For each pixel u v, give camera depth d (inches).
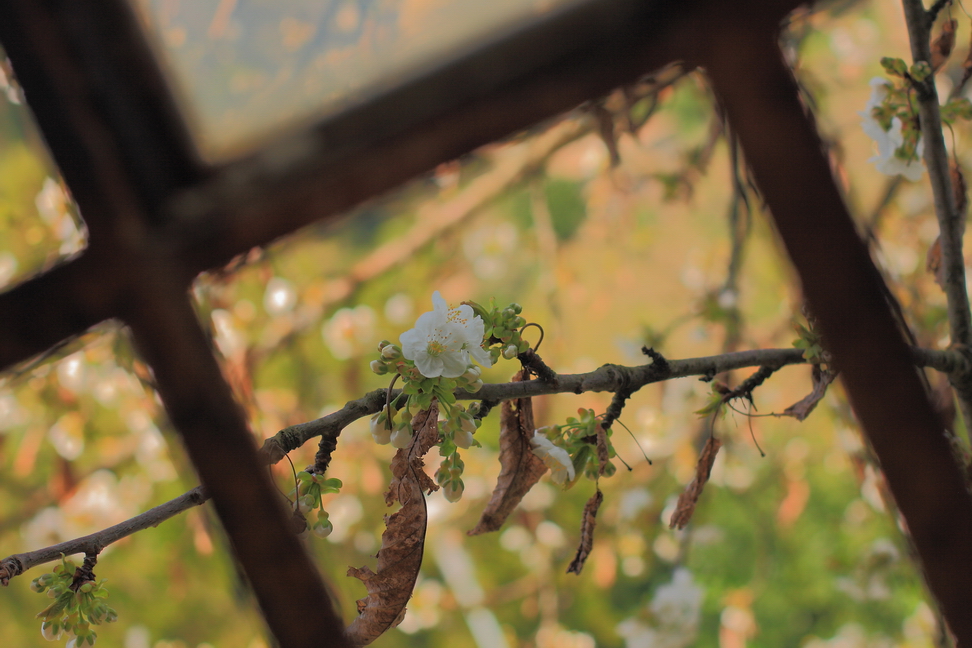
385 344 33.2
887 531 68.2
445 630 96.5
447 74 29.7
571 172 83.0
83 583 33.2
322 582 30.2
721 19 29.8
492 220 98.9
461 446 33.3
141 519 33.1
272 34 36.0
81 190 29.4
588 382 34.3
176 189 29.5
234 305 68.7
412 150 29.8
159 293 29.6
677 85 39.5
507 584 98.4
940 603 31.4
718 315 68.4
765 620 97.9
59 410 69.4
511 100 29.7
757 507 87.7
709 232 85.2
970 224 50.5
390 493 32.9
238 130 30.0
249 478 30.0
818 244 30.5
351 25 36.1
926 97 35.7
